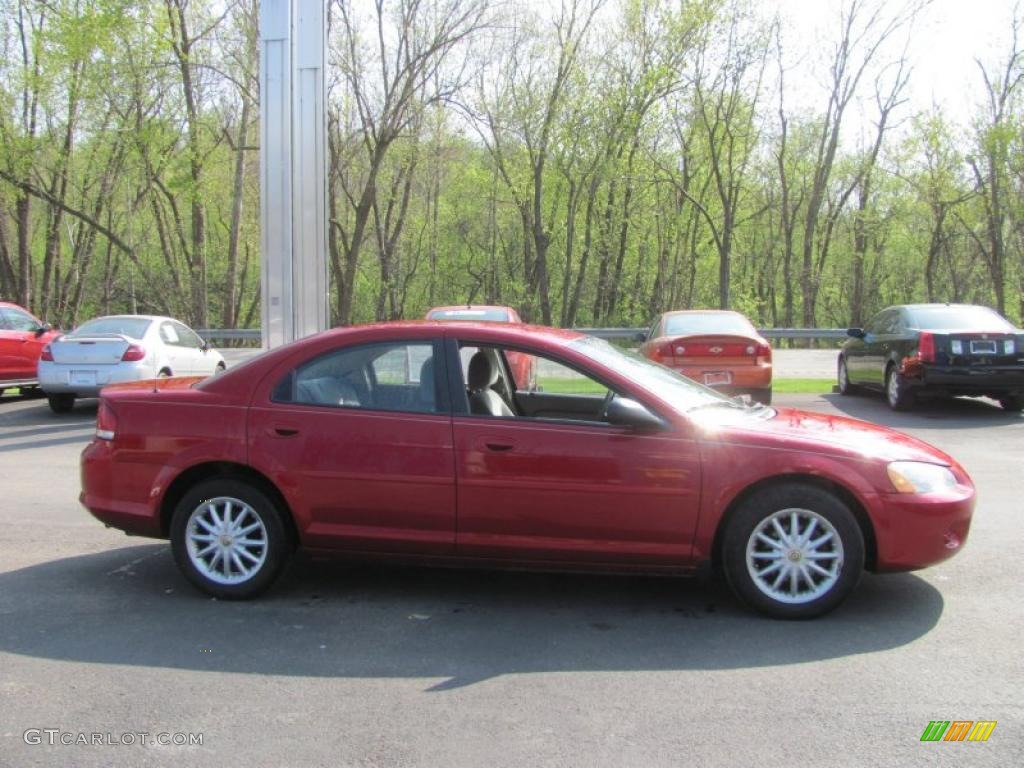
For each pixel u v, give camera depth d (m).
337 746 3.13
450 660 3.93
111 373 12.09
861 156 40.50
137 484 4.78
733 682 3.66
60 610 4.60
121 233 40.06
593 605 4.67
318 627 4.35
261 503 4.68
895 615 4.46
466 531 4.52
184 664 3.89
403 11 26.48
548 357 4.64
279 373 4.74
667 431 4.39
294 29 10.34
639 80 29.19
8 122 26.14
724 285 32.09
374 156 29.06
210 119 28.00
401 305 45.97
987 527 6.09
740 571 4.39
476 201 43.88
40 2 24.38
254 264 43.91
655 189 37.75
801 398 13.75
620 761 3.01
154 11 23.81
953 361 11.26
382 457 4.53
